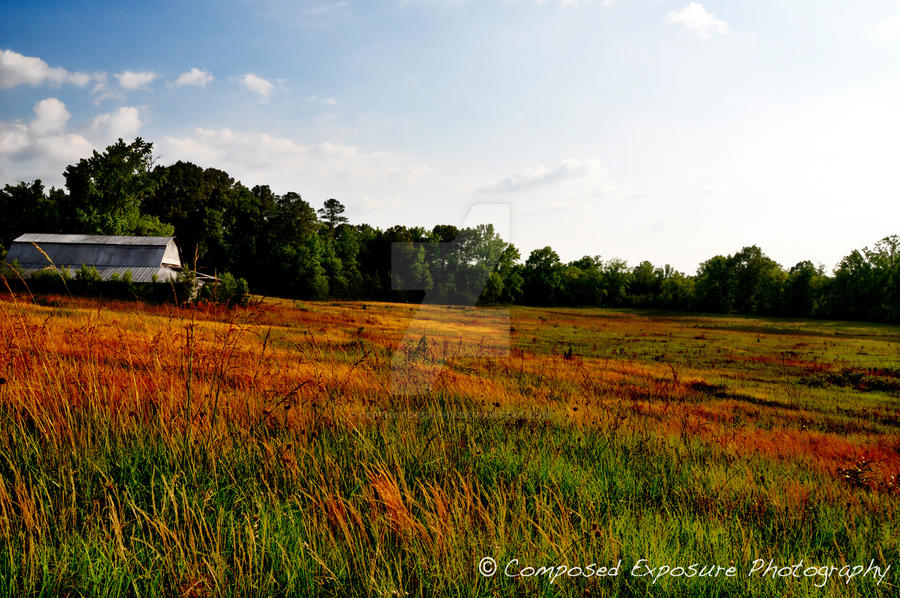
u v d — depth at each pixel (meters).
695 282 116.88
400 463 3.42
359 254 83.06
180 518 2.61
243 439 3.59
